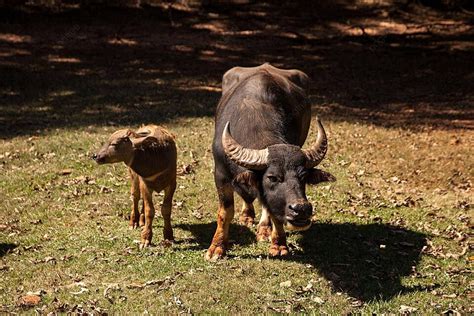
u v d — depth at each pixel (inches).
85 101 1027.9
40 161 718.5
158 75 1267.2
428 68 1409.9
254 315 390.0
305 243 511.2
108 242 502.3
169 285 425.4
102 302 402.9
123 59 1395.2
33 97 1050.1
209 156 735.1
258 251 490.9
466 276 454.3
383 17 1849.2
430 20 1838.1
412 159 753.6
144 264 457.4
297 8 1905.8
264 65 576.7
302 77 573.9
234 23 1753.2
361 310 400.2
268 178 402.0
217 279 434.3
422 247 509.7
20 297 412.2
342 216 575.8
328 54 1537.9
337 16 1852.9
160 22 1700.3
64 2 1727.4
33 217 564.4
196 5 1845.5
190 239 514.9
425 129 913.5
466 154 782.5
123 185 645.9
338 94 1169.4
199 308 396.2
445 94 1187.9
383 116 995.3
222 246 474.3
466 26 1777.8
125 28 1627.7
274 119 464.4
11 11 1614.2
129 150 464.1
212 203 598.9
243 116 461.1
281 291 421.1
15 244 505.7
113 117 922.7
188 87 1170.0
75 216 566.3
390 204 607.2
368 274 454.9
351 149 784.9
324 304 406.0
